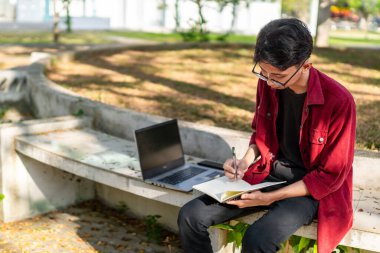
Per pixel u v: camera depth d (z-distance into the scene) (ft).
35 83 22.39
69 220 15.83
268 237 8.93
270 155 10.16
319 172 9.29
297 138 9.77
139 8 88.99
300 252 10.69
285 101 9.68
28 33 63.98
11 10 89.40
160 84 24.23
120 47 36.94
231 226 10.66
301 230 9.80
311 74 9.26
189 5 87.86
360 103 20.24
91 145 15.16
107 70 28.14
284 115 9.80
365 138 15.48
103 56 33.78
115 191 16.49
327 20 40.81
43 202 16.28
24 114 23.75
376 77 26.32
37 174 16.01
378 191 11.80
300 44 8.69
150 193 12.18
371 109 19.27
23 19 89.35
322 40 40.96
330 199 9.34
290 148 9.92
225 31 86.02
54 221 15.74
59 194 16.58
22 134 15.70
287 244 11.07
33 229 15.12
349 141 9.12
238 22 91.56
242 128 16.97
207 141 14.24
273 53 8.67
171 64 30.50
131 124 16.19
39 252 13.60
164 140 12.81
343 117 9.03
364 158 12.02
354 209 10.57
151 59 32.58
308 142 9.48
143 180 12.16
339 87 9.23
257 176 10.18
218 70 28.50
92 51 34.81
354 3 93.50
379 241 9.43
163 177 12.34
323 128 9.16
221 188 9.73
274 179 10.10
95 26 87.25
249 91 22.99
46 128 16.28
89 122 17.28
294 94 9.48
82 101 18.20
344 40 73.51
